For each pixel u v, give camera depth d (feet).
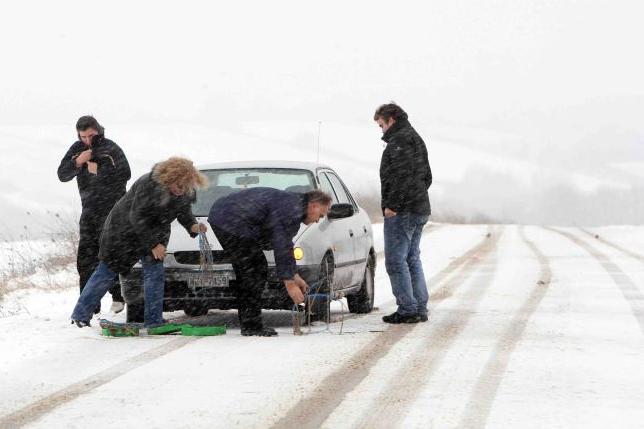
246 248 57.57
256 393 42.09
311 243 61.77
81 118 70.44
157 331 59.31
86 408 39.45
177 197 58.03
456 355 51.52
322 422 37.01
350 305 73.36
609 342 55.93
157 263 59.52
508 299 79.66
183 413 38.42
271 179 67.82
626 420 37.27
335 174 74.23
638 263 120.57
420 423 36.81
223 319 68.90
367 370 47.29
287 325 65.21
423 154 64.34
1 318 69.92
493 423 36.73
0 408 39.78
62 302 82.17
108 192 70.49
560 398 41.09
